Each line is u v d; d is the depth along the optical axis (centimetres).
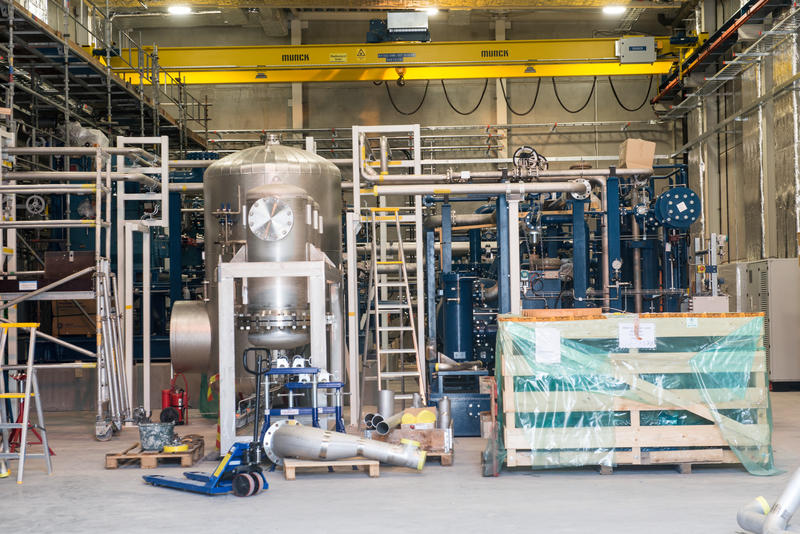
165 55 1989
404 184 1080
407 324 1817
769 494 614
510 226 971
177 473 748
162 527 543
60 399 1307
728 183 1798
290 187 866
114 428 989
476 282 1171
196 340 1050
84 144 1400
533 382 704
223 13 2158
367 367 1141
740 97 1738
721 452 700
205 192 1081
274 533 520
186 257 1501
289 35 2267
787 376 1427
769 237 1546
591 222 1878
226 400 790
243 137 2241
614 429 699
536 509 574
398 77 2030
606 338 707
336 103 2252
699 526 518
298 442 712
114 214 1395
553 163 2247
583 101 2250
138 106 1742
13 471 767
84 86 1555
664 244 1408
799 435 916
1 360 780
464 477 701
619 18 2252
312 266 805
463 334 1070
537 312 773
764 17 1506
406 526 530
